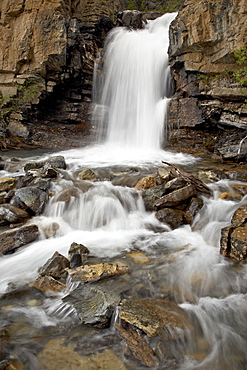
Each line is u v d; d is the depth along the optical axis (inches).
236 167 414.9
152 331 128.1
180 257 208.2
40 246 223.6
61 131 654.5
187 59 530.3
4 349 122.7
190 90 547.2
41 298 161.2
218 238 236.4
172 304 151.8
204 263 199.0
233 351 124.0
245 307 152.6
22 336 131.5
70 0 671.8
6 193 298.4
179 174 324.5
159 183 325.7
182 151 540.1
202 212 272.1
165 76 626.2
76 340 129.6
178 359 118.6
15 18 605.0
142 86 645.9
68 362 117.3
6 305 154.8
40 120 652.7
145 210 291.9
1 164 403.9
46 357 119.6
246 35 463.2
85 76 660.7
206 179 344.5
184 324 135.5
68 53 609.9
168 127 569.3
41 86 612.7
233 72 497.4
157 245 230.1
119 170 395.9
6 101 601.3
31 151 546.0
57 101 670.5
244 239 199.8
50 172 337.4
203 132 555.8
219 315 145.8
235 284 174.1
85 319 139.6
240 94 482.6
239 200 288.7
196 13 498.6
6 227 251.6
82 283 170.6
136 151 564.4
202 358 119.6
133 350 122.8
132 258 206.7
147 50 658.2
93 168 404.5
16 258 206.2
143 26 812.0
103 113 690.2
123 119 664.4
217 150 501.4
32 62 603.2
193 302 155.8
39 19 584.4
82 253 207.5
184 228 262.1
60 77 627.8
